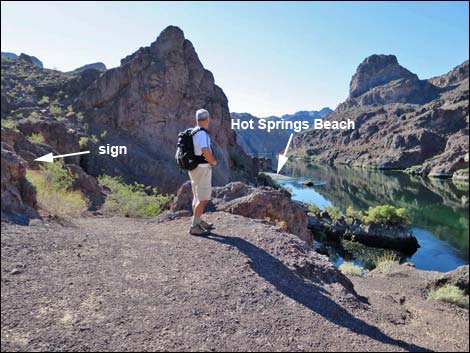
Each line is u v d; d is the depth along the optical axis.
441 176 100.12
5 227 4.89
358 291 5.92
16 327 2.91
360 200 57.25
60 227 5.65
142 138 40.19
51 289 3.57
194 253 4.88
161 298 3.67
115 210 10.62
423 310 5.67
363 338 3.57
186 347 2.95
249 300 3.86
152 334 3.06
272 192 8.16
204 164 5.35
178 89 43.62
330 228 31.84
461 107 136.88
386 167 127.38
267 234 5.79
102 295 3.59
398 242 29.41
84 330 2.99
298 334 3.40
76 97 44.69
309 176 95.19
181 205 7.77
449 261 26.14
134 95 41.47
